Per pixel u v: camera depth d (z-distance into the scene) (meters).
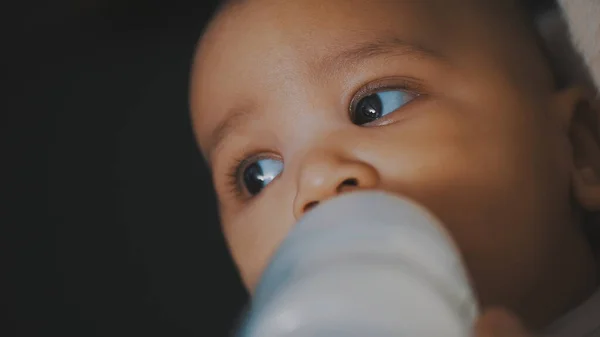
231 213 0.79
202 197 1.14
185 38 1.21
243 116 0.75
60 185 1.14
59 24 1.21
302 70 0.72
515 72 0.76
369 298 0.39
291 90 0.72
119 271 1.11
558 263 0.72
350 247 0.43
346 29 0.72
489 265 0.67
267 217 0.73
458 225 0.66
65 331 1.07
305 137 0.71
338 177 0.62
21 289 1.08
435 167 0.67
